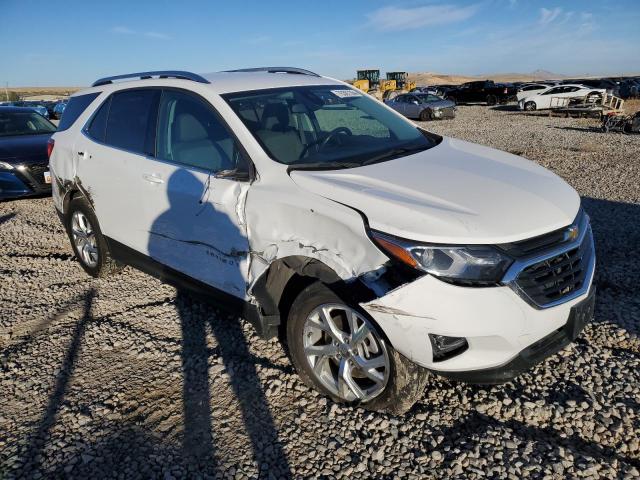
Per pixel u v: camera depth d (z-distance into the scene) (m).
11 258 6.10
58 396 3.43
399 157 3.53
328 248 2.83
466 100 37.00
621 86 33.41
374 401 2.95
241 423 3.05
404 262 2.57
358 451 2.78
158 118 4.05
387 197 2.81
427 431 2.87
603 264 5.04
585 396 3.09
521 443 2.73
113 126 4.51
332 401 3.15
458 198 2.83
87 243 5.18
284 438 2.91
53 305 4.78
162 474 2.72
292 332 3.17
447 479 2.55
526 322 2.57
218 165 3.52
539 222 2.72
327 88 4.31
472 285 2.52
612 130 17.02
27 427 3.15
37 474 2.77
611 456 2.67
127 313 4.50
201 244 3.60
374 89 45.78
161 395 3.36
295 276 3.25
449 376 2.64
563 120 22.23
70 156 4.91
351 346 2.92
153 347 3.93
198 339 3.99
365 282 2.67
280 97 3.88
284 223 3.04
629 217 6.60
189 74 3.97
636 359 3.43
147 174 3.96
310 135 3.70
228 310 3.60
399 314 2.59
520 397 3.10
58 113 32.03
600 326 3.88
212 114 3.64
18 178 7.93
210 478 2.68
